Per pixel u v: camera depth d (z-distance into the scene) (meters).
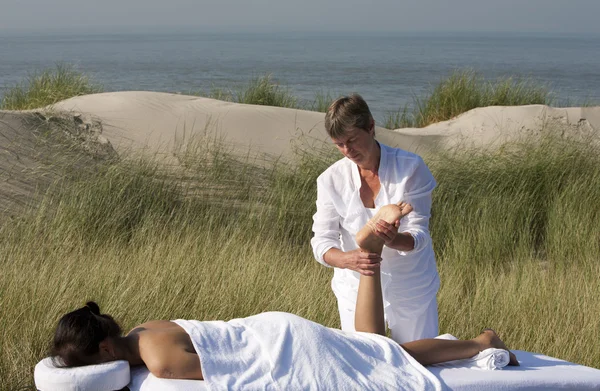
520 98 15.45
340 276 3.51
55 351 2.81
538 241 7.79
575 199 7.90
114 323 2.93
